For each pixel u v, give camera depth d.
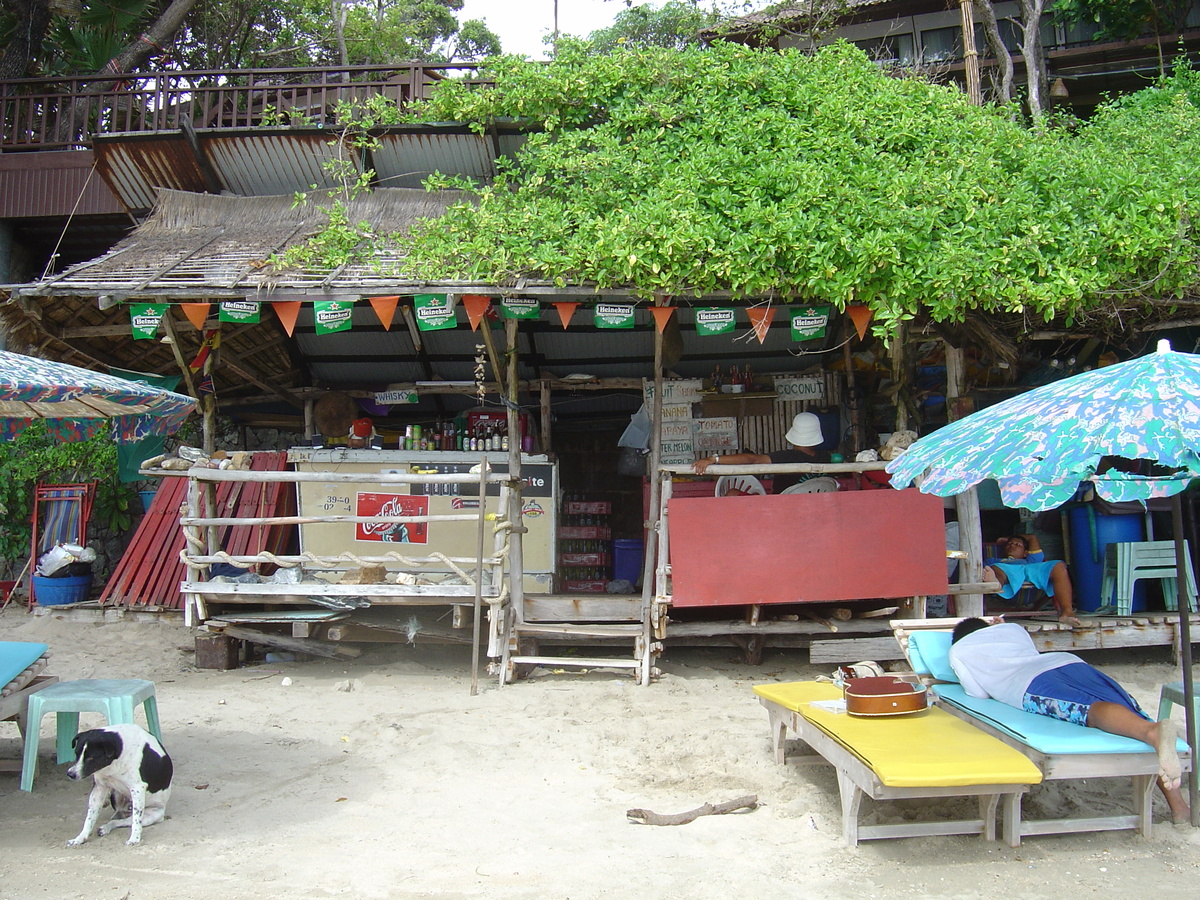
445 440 9.55
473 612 8.77
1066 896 4.01
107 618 9.72
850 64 9.12
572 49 9.10
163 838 4.58
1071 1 13.76
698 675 8.22
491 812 5.00
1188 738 4.71
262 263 7.83
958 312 7.43
